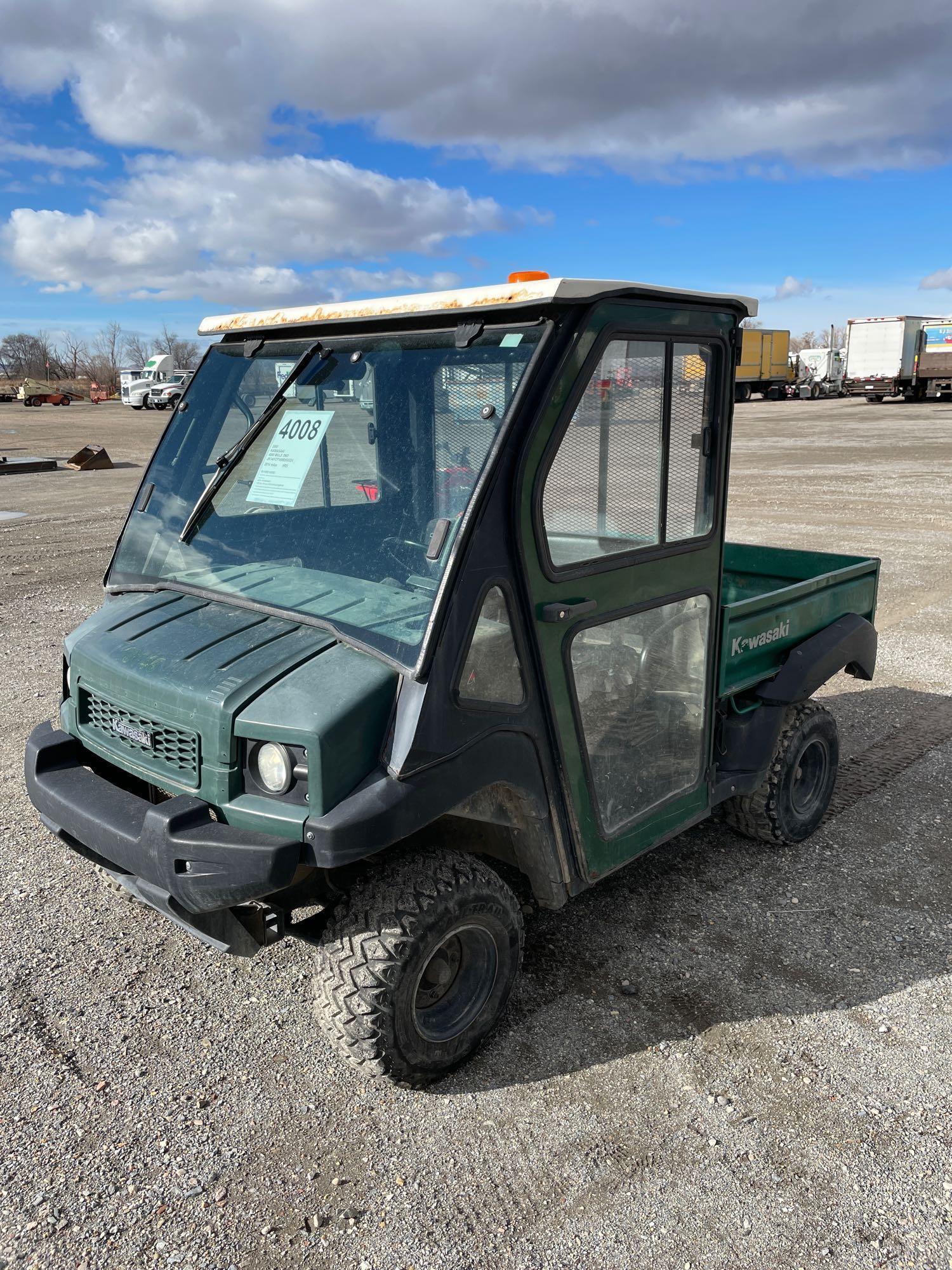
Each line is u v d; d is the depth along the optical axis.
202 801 2.53
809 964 3.42
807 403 45.94
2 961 3.37
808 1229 2.34
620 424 2.86
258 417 3.19
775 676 4.00
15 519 13.72
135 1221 2.33
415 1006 2.69
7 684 6.35
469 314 2.67
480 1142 2.59
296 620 2.73
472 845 2.99
